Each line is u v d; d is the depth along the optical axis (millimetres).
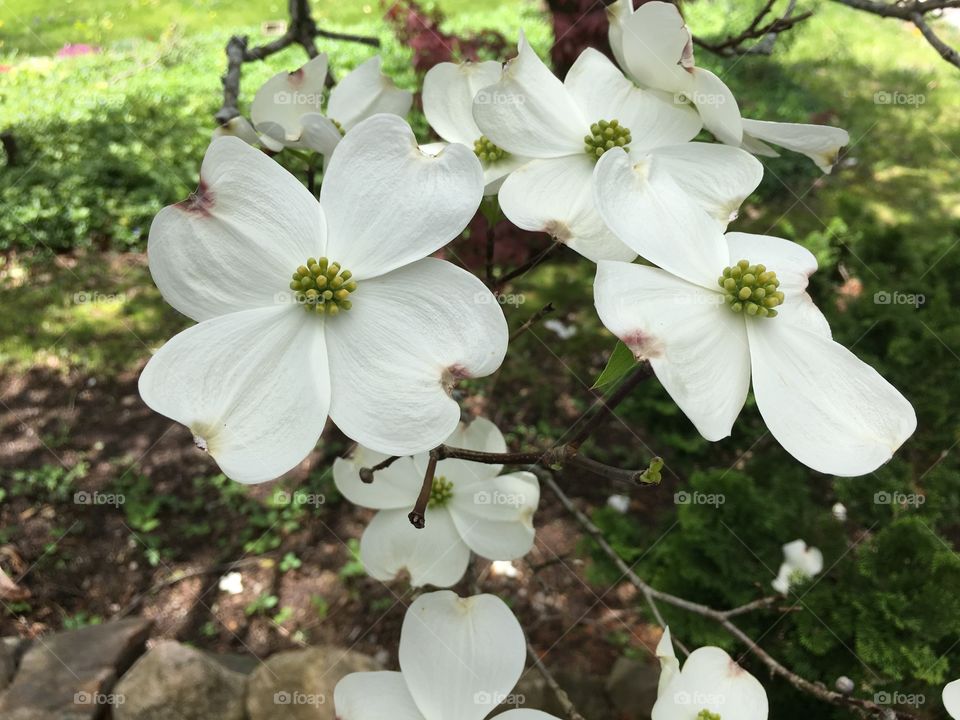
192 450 717
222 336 160
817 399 168
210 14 1278
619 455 654
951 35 1142
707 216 178
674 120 203
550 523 625
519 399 710
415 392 159
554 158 204
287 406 160
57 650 517
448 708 199
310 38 408
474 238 546
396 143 168
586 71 210
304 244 167
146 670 489
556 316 780
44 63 1134
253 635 588
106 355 775
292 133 258
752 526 396
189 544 648
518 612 570
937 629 327
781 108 869
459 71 237
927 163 921
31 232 874
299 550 642
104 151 962
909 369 489
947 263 550
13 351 770
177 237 162
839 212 619
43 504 666
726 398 166
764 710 201
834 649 344
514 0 1209
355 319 165
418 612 203
